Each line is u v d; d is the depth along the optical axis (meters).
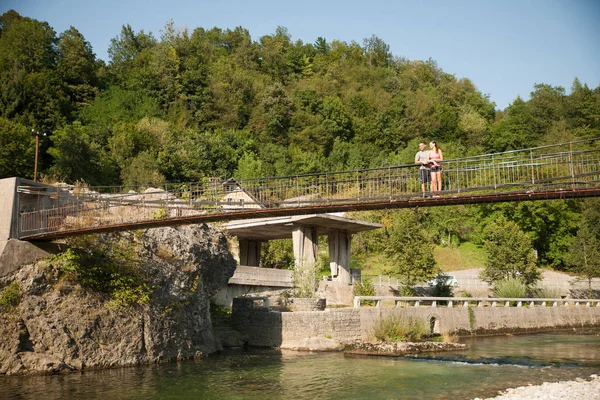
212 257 30.19
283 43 150.12
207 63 115.06
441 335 36.62
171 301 26.86
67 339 23.11
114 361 24.14
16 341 22.31
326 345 30.17
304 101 106.94
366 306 37.31
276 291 38.81
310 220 40.41
